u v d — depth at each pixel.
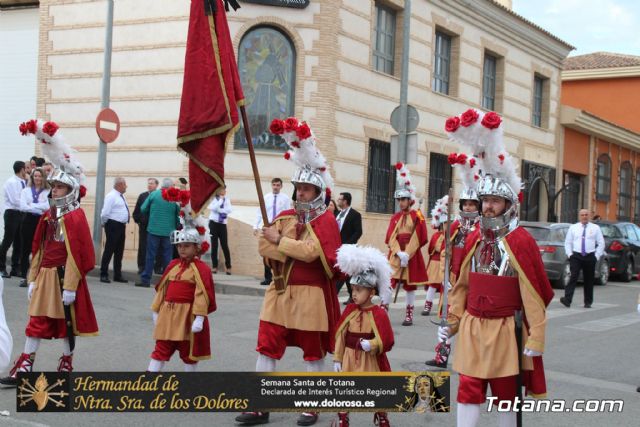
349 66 17.62
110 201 13.84
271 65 16.48
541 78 28.45
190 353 6.59
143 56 17.17
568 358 9.15
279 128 5.93
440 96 21.47
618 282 21.95
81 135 17.92
